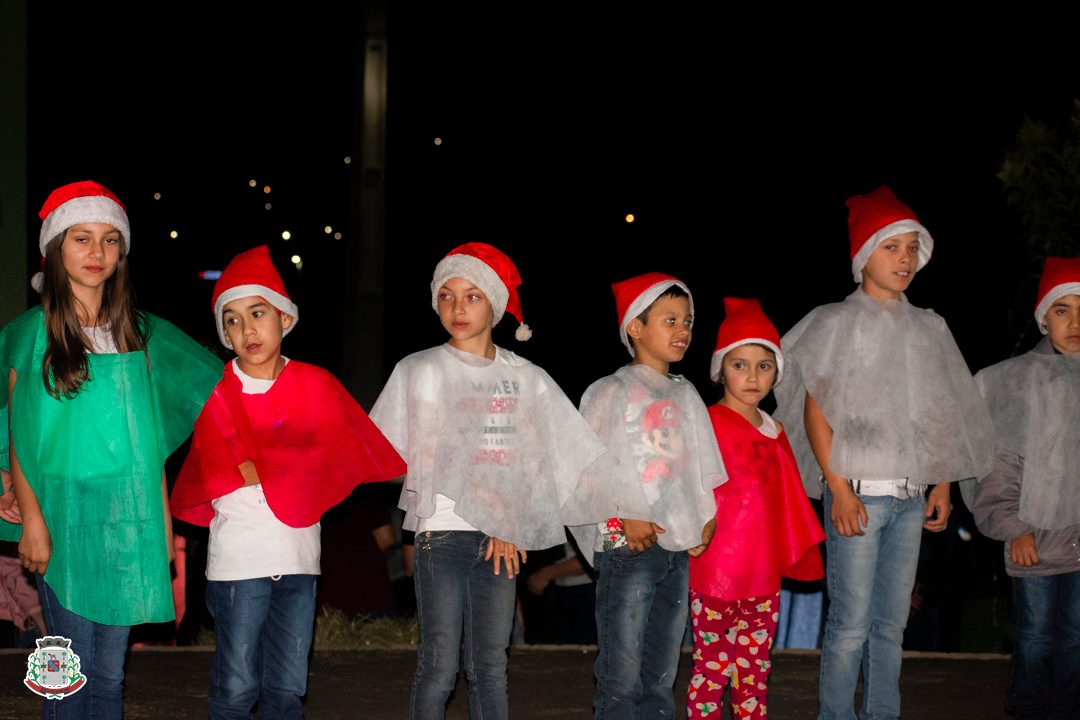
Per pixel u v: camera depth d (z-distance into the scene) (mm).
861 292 5609
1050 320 5832
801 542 5512
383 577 7449
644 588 5168
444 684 4848
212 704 4762
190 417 4688
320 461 4891
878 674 5383
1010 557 5680
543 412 5121
